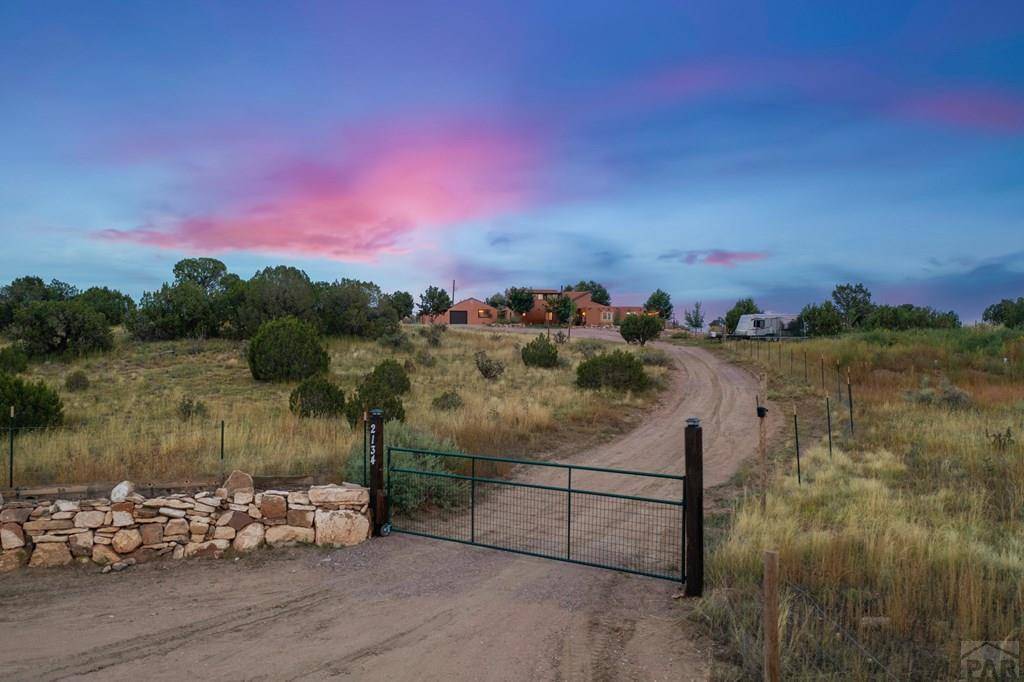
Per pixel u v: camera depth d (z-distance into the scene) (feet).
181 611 24.25
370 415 34.19
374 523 33.96
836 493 40.16
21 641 21.66
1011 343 114.32
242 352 114.32
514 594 25.86
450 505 39.93
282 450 47.62
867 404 80.28
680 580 25.72
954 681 17.08
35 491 31.48
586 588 26.53
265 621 23.31
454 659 20.12
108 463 41.19
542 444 62.69
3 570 28.37
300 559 30.14
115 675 19.20
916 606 21.70
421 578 27.78
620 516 38.45
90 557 29.45
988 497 37.96
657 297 351.46
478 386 97.50
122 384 88.89
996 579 23.72
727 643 20.57
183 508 30.81
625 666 19.39
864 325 187.62
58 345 112.47
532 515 38.73
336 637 21.89
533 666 19.54
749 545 28.45
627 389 98.68
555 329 277.44
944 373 101.96
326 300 145.79
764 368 123.85
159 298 135.74
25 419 54.39
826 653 18.85
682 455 61.52
